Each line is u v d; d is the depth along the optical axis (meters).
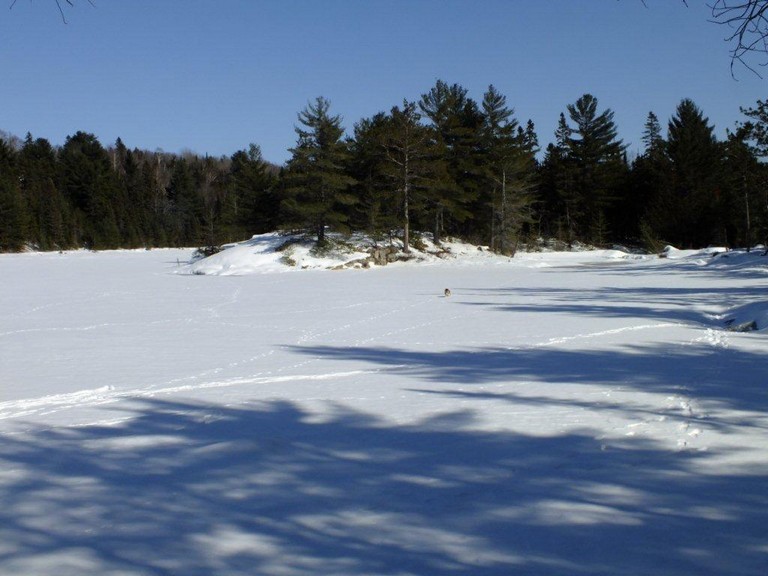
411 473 5.29
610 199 60.41
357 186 47.38
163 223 96.00
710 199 52.53
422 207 44.59
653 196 59.47
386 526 4.29
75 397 8.76
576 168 58.22
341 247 42.47
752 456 5.38
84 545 4.11
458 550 3.91
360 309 19.03
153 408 7.91
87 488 5.15
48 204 79.50
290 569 3.72
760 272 27.06
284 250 41.62
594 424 6.48
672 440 5.87
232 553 3.95
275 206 54.94
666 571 3.60
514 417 6.88
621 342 11.77
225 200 83.44
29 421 7.40
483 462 5.50
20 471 5.60
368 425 6.80
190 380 9.80
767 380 8.16
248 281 31.25
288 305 20.56
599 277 29.45
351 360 11.15
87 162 90.44
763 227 34.66
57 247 78.56
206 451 6.04
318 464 5.59
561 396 7.72
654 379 8.44
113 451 6.13
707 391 7.64
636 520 4.26
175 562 3.86
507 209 48.62
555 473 5.17
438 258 43.44
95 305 21.59
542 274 32.69
